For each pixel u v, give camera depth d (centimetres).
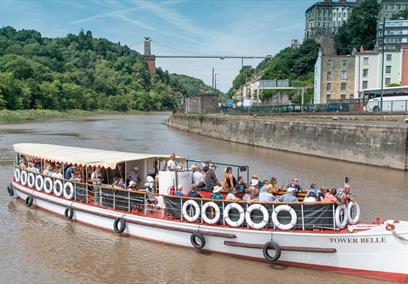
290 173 2838
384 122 3859
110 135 6022
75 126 8144
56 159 1900
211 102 8425
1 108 11062
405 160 2914
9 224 1755
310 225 1282
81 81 17962
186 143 4959
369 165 3192
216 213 1387
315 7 17225
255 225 1320
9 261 1366
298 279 1224
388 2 14138
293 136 4091
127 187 1703
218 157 3669
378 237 1184
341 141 3478
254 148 4472
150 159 1797
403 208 1945
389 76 8012
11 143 4694
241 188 1550
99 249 1469
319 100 8388
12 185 2223
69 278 1245
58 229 1688
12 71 13800
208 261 1354
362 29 11181
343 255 1230
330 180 2589
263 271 1277
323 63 8312
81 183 1762
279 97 10731
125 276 1257
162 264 1337
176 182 1572
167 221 1469
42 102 13150
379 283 1195
